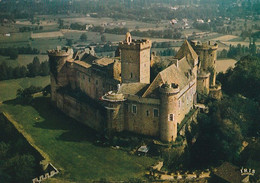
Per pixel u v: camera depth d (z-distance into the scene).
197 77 130.88
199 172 92.56
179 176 90.06
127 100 108.69
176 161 100.88
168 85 99.38
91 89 138.50
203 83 130.88
